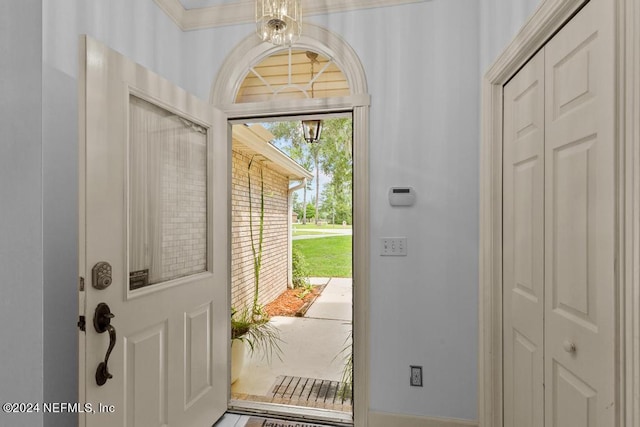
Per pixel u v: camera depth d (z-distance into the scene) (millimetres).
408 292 1934
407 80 1946
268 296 5859
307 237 10469
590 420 960
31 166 367
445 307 1896
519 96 1447
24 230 361
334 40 2023
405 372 1931
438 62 1914
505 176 1611
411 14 1947
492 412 1673
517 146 1472
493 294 1664
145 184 1562
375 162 1972
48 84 1356
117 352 1341
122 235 1368
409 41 1946
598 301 915
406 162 1940
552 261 1174
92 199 1229
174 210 1747
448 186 1898
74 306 1456
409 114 1941
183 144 1806
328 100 2016
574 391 1044
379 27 1979
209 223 1991
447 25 1908
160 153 1649
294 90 2162
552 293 1176
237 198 4391
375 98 1975
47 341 1348
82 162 1207
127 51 1774
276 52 2152
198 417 1854
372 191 1973
